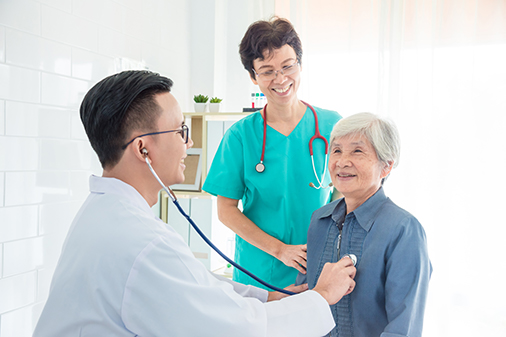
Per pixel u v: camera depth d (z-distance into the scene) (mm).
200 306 721
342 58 2514
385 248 958
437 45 2342
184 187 2428
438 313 2324
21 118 1606
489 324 2395
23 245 1625
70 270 743
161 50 2461
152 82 814
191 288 720
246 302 793
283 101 1409
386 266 960
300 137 1490
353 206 1076
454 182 2334
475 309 2436
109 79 814
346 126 1011
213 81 2709
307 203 1481
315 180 1483
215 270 2453
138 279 703
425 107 2381
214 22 2689
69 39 1824
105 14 2027
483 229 2326
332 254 1094
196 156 2477
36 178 1675
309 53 2557
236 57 2781
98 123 802
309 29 2557
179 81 2648
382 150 989
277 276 1475
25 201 1629
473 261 2342
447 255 2322
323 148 1497
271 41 1295
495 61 2281
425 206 2379
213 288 751
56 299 752
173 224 2438
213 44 2699
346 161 1000
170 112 837
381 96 2400
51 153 1745
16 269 1600
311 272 1141
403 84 2396
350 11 2465
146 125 808
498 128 2295
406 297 905
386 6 2379
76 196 1882
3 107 1532
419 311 912
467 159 2330
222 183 1540
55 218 1769
